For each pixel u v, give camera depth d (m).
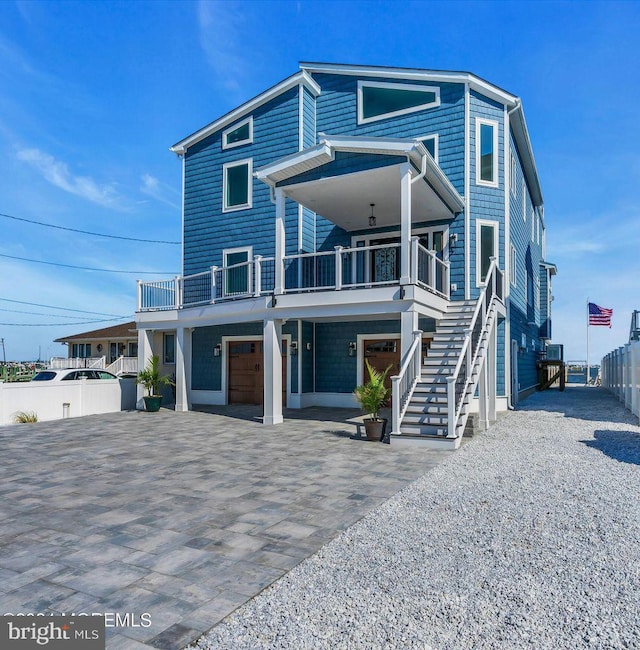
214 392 17.94
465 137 14.28
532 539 4.61
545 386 25.95
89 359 27.05
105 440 10.52
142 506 5.76
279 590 3.63
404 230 10.74
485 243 14.59
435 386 10.50
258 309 12.71
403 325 10.79
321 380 16.41
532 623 3.17
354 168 11.28
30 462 8.34
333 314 11.67
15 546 4.53
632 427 11.37
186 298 18.11
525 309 19.95
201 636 3.03
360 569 3.99
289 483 6.77
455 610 3.33
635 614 3.28
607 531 4.80
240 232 17.12
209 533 4.84
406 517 5.26
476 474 7.10
